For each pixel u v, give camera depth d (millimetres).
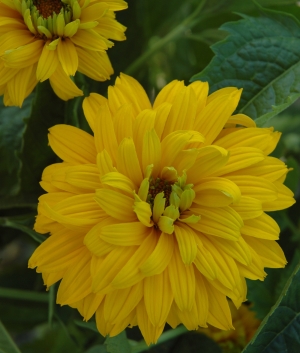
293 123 454
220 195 310
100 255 303
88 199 307
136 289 307
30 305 401
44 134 349
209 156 309
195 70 398
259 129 315
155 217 315
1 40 323
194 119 315
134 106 318
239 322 370
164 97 319
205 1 385
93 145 317
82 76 342
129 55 390
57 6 332
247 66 348
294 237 387
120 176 304
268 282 366
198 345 362
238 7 384
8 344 356
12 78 327
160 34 423
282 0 374
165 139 312
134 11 384
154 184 323
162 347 364
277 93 347
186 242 307
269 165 315
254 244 314
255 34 351
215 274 306
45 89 340
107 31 330
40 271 308
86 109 319
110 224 307
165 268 311
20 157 353
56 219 302
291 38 352
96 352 360
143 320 310
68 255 310
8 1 323
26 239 405
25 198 365
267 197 310
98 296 309
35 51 325
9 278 405
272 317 331
